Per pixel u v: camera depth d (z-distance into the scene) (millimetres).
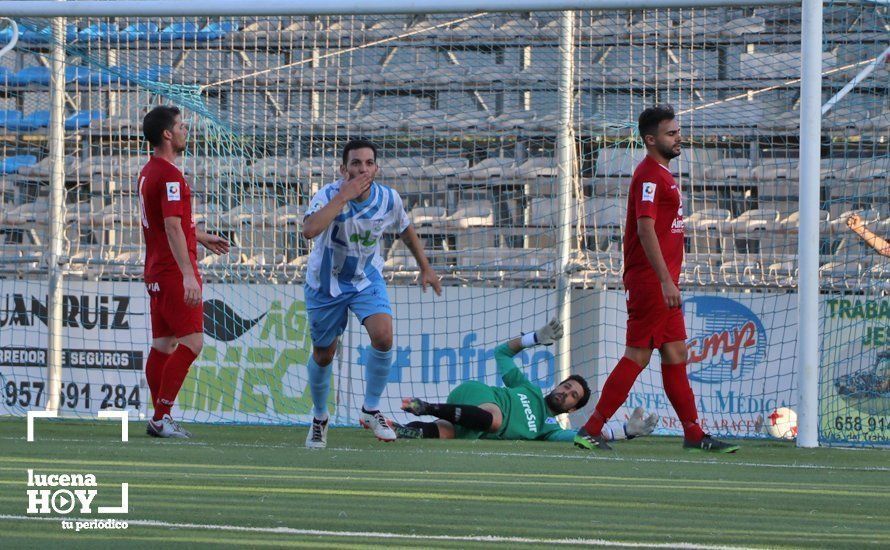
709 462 19531
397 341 31266
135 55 35750
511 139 37031
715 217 36156
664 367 22109
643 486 15180
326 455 19359
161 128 23266
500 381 30703
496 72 37469
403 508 12258
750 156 36375
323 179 35906
